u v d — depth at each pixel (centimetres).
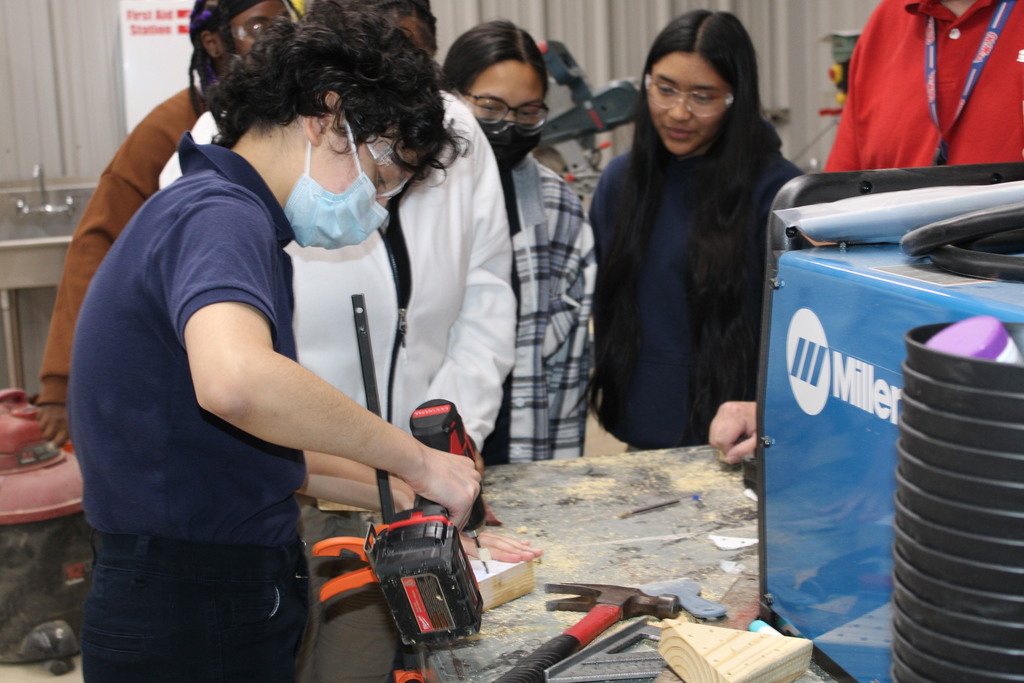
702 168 185
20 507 204
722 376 183
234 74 94
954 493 51
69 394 98
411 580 83
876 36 183
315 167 95
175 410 90
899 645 58
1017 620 51
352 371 147
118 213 196
